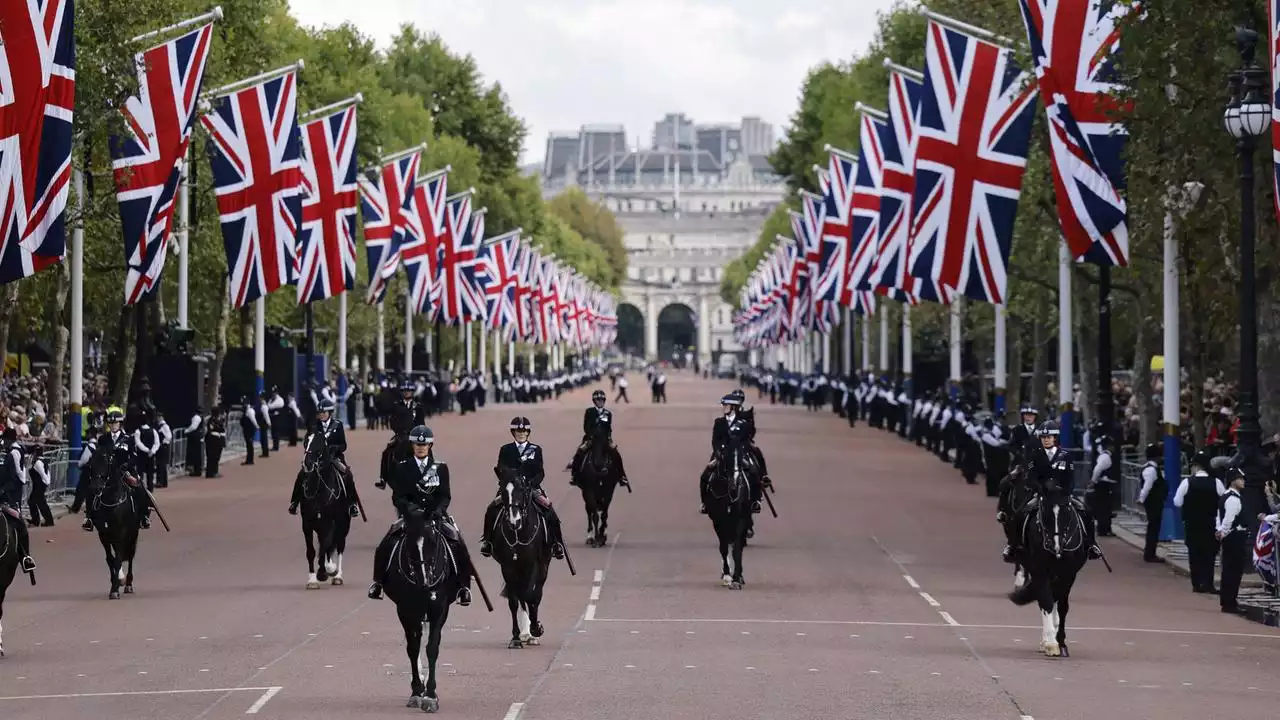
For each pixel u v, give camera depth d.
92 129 89.12
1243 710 42.16
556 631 55.19
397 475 43.41
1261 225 72.25
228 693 43.50
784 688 44.56
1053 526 50.59
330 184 130.62
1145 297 109.69
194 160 119.88
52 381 117.12
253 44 143.50
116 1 88.00
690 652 50.75
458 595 45.16
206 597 63.38
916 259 95.81
